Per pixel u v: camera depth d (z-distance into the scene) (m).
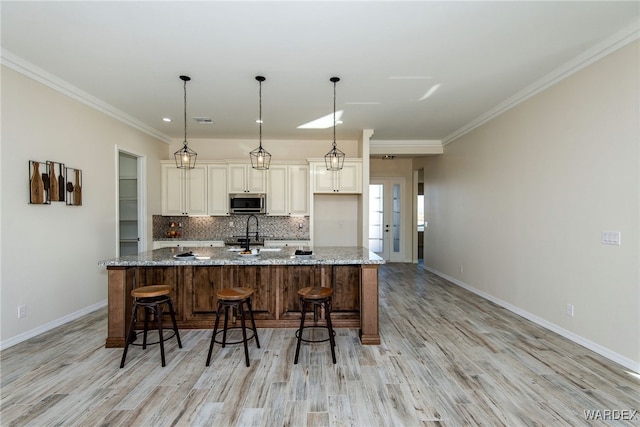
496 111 4.24
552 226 3.32
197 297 3.35
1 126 2.84
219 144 6.11
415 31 2.50
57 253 3.43
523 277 3.80
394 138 6.05
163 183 5.69
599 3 2.16
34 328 3.16
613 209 2.65
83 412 2.01
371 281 3.05
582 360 2.69
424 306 4.29
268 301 3.37
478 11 2.25
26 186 3.07
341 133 5.67
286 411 2.03
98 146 4.05
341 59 2.96
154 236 5.45
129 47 2.75
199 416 1.98
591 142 2.85
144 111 4.44
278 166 5.83
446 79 3.39
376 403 2.11
